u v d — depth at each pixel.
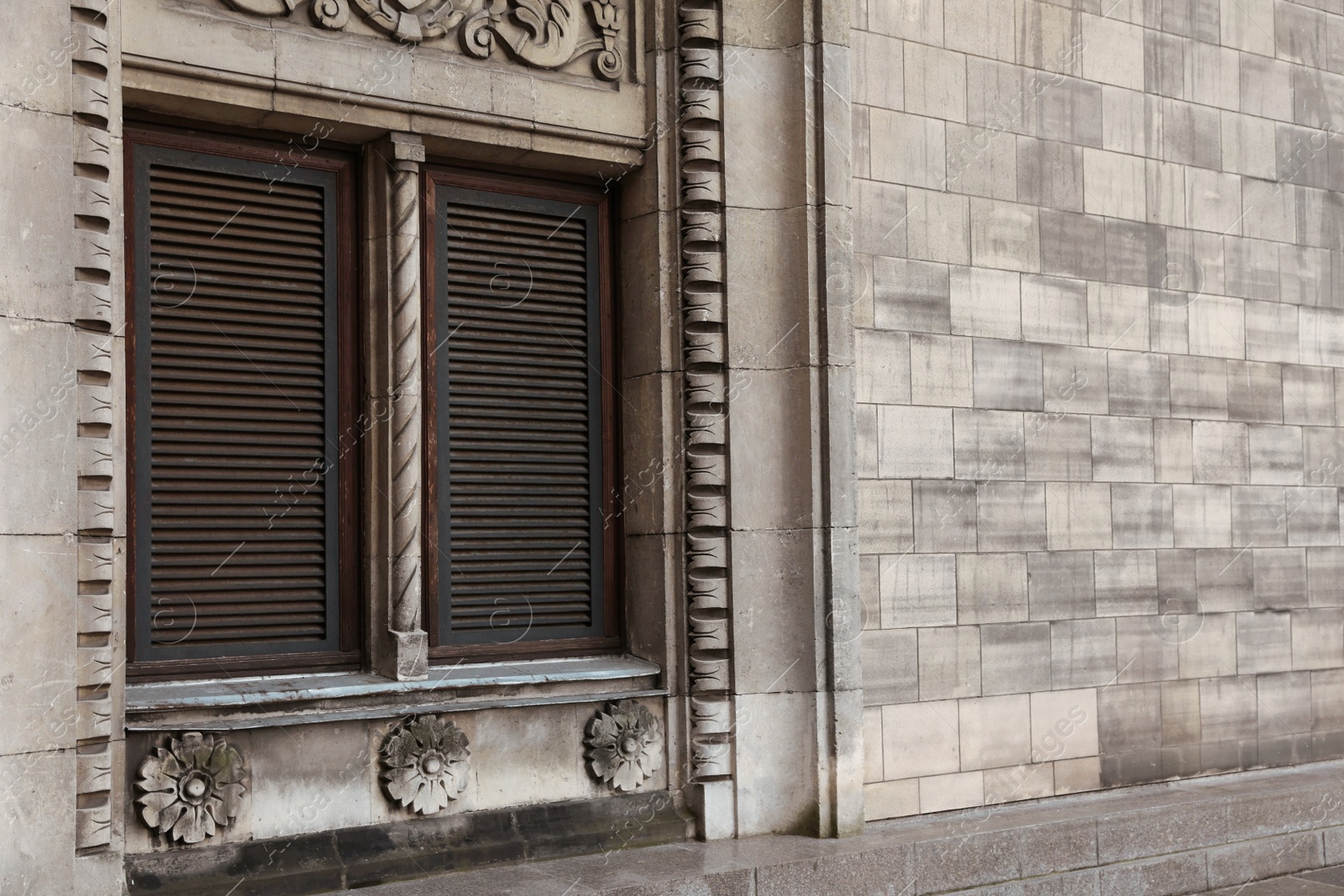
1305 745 8.97
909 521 7.33
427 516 6.51
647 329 6.90
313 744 5.90
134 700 5.62
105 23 5.33
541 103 6.57
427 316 6.54
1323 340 9.24
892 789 7.19
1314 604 9.08
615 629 7.05
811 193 6.93
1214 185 8.74
